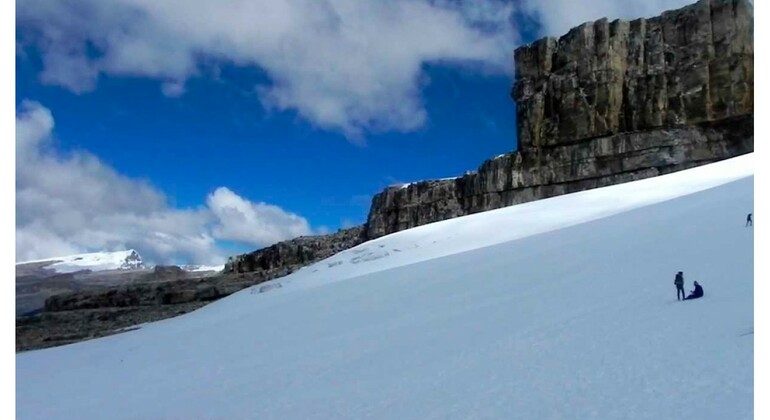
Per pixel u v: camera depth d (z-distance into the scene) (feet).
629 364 48.26
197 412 63.93
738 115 255.50
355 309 117.29
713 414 36.40
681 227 107.86
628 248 102.27
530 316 73.72
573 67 287.28
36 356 167.94
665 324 55.57
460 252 174.09
